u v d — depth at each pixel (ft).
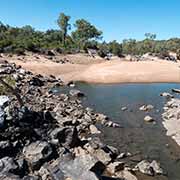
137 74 281.74
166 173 71.97
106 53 451.53
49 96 159.84
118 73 280.92
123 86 240.12
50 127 84.48
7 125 72.74
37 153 66.59
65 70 283.18
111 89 219.82
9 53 319.27
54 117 104.88
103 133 101.09
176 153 84.84
